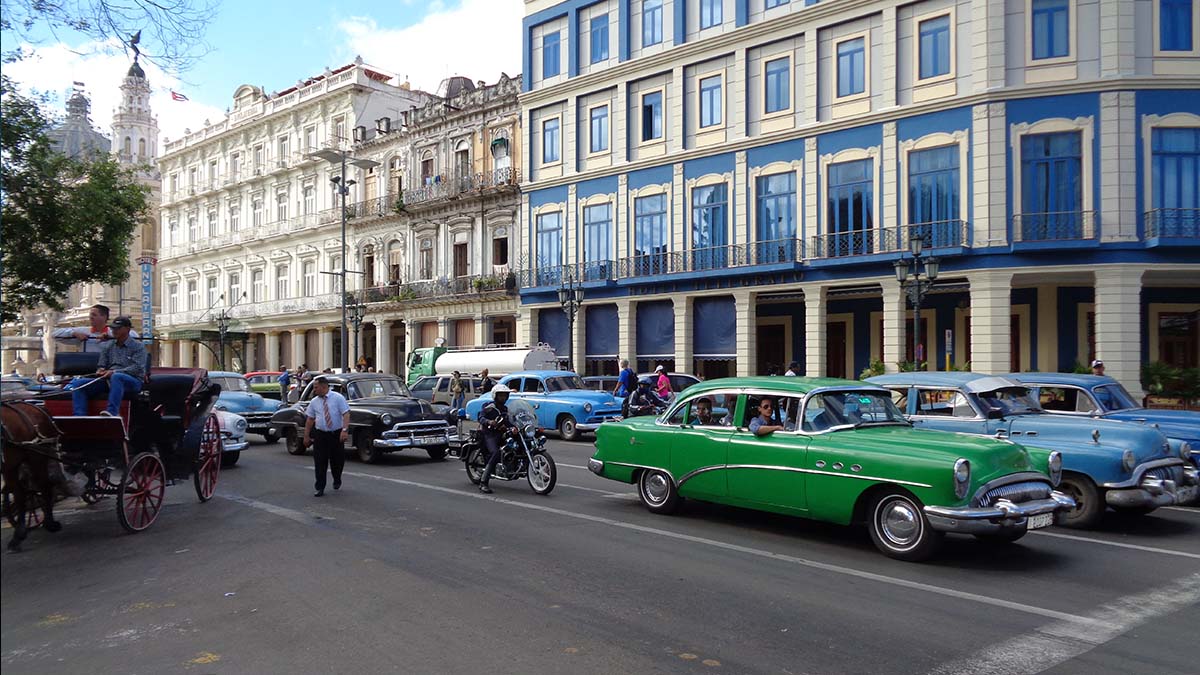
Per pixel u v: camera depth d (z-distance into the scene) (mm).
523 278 35875
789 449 8641
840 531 9188
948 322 26453
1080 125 22281
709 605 6402
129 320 9539
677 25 30453
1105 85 22047
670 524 9625
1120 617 6125
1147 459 9234
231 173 55031
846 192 26125
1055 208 22625
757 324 31062
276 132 50906
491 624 5977
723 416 9641
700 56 29688
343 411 12242
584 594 6723
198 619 6195
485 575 7348
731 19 29016
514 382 22297
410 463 16094
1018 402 10633
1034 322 24953
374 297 43094
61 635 5875
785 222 27625
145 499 9641
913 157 24703
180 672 5113
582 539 8820
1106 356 21875
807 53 26906
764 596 6637
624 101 32156
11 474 8117
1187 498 9539
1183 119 21922
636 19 32000
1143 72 22031
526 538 8898
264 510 10859
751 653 5359
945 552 8141
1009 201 22891
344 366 34750
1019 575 7305
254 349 54031
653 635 5715
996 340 22875
